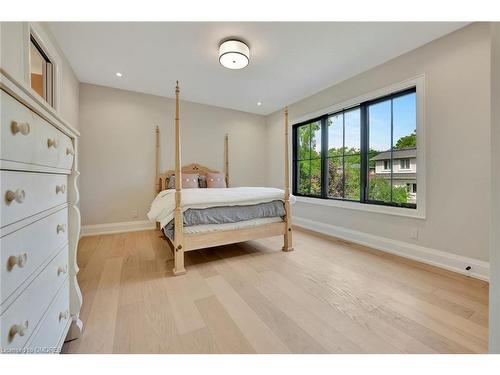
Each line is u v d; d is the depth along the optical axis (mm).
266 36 2115
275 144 4594
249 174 4699
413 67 2299
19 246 647
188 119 4055
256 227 2475
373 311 1433
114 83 3270
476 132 1891
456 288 1718
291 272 2025
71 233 1146
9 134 590
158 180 3754
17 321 629
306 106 3771
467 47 1926
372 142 2795
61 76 2391
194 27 1999
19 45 1555
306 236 3252
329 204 3277
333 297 1601
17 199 617
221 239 2260
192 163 4109
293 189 4090
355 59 2518
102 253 2551
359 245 2816
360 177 2900
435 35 2068
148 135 3715
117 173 3502
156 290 1707
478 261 1883
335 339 1184
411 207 2395
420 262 2240
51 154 856
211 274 1991
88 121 3287
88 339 1169
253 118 4730
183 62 2623
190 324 1305
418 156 2246
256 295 1632
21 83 610
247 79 3082
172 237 2096
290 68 2730
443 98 2072
